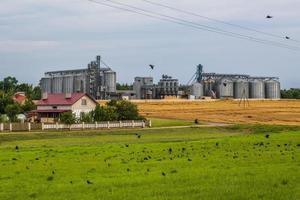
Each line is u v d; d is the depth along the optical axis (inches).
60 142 4030.5
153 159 1796.3
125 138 4473.4
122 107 6397.6
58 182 1285.7
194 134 5172.2
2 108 7258.9
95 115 6245.1
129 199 1026.7
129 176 1358.3
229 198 1021.2
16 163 1760.6
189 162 1642.5
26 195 1101.7
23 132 5078.7
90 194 1090.7
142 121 6195.9
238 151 2015.3
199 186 1157.7
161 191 1104.2
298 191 1075.9
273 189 1101.7
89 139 4392.2
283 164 1520.7
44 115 7258.9
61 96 7352.4
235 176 1298.0
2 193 1130.7
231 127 5999.0
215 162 1624.0
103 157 1931.6
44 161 1814.7
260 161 1612.9
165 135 4972.9
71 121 5708.7
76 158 1911.9
